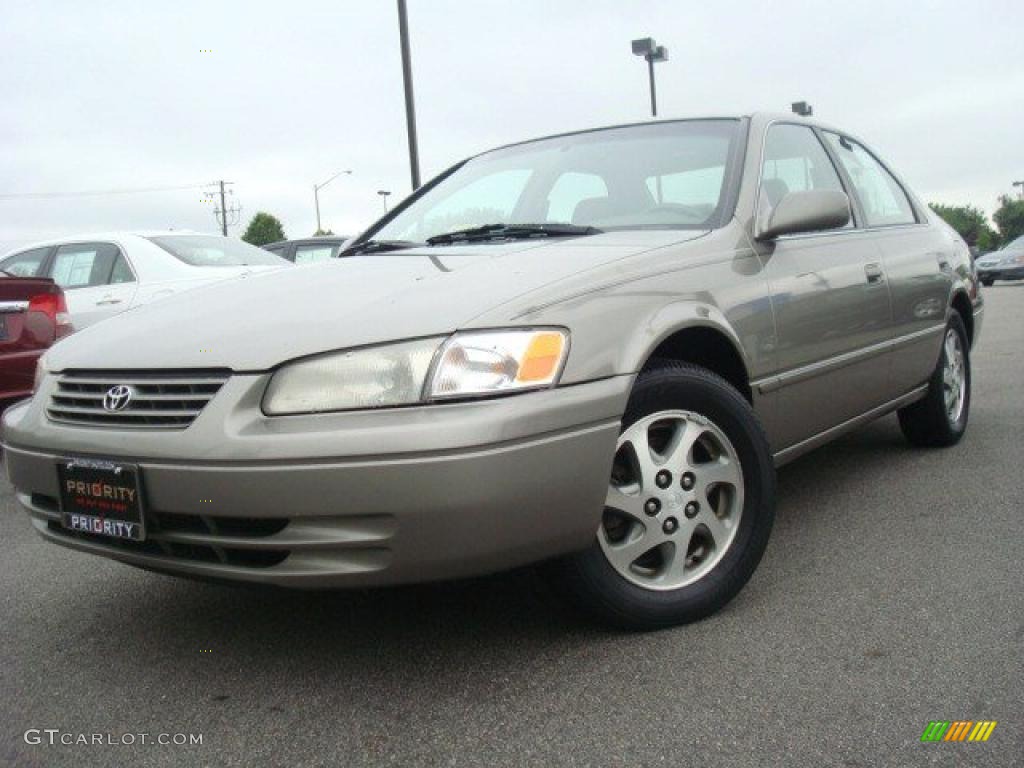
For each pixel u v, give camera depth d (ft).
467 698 7.64
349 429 7.21
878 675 7.69
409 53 49.24
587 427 7.77
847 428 12.49
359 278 9.01
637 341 8.32
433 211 12.50
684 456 8.87
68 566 11.69
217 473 7.39
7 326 17.37
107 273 25.98
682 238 9.83
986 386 22.48
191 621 9.64
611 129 12.68
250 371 7.60
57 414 8.68
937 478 13.99
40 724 7.57
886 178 15.43
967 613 8.88
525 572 10.33
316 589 7.49
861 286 12.20
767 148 11.71
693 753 6.66
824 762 6.48
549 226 10.69
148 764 6.91
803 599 9.43
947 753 6.52
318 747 7.04
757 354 9.95
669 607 8.67
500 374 7.41
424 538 7.20
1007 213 354.95
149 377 8.10
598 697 7.54
